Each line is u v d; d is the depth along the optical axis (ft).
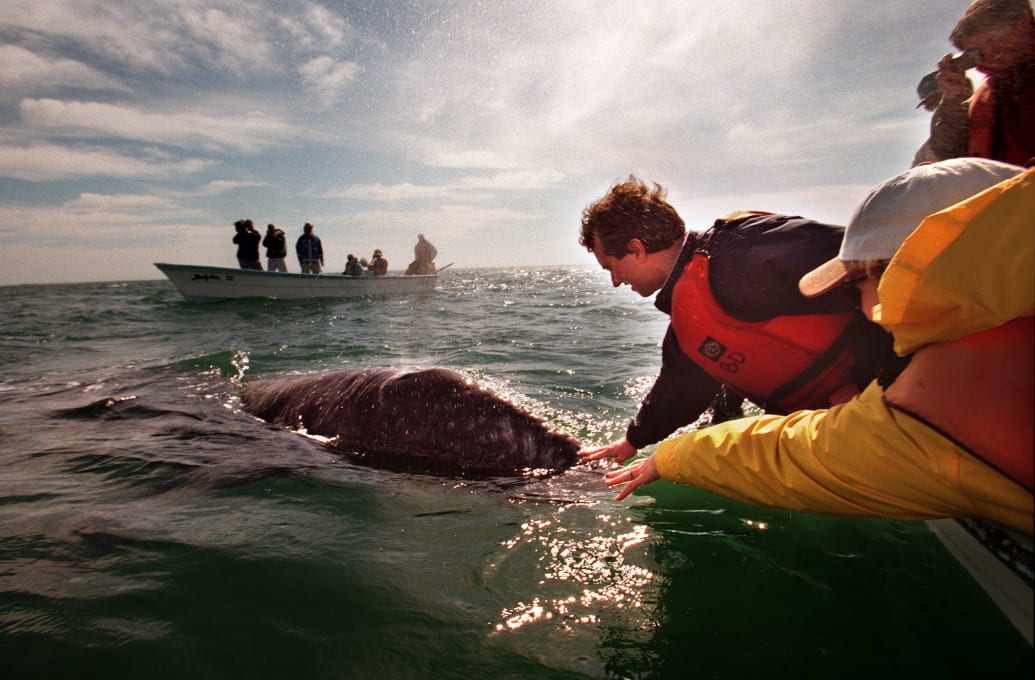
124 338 30.22
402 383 11.43
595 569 7.09
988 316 3.96
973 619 5.32
